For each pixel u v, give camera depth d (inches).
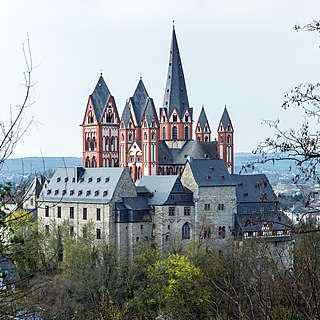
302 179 1011.3
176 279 4345.5
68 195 6456.7
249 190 6815.9
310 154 1007.6
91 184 6368.1
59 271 4980.3
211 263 4468.5
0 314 1048.2
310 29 995.3
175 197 6245.1
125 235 6082.7
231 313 1571.1
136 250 5999.0
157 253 5393.7
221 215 6466.5
